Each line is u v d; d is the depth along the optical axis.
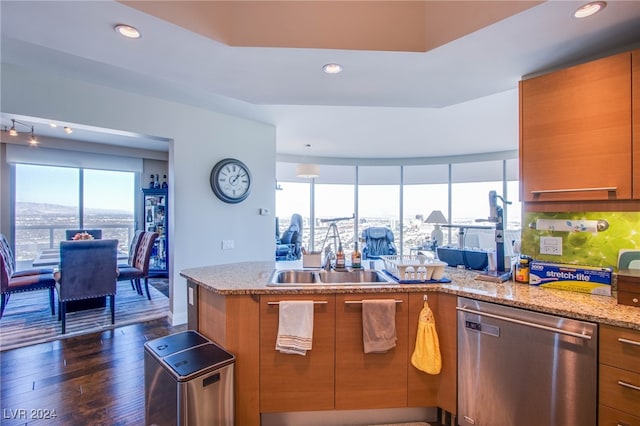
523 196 1.93
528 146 1.90
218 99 3.42
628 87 1.57
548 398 1.51
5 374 2.46
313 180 7.47
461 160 6.79
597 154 1.66
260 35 1.70
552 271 1.86
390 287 1.89
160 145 5.73
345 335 1.88
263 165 4.30
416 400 1.92
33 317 3.73
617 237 1.81
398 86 2.24
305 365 1.87
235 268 2.47
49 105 2.74
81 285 3.33
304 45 1.71
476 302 1.75
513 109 3.73
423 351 1.82
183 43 1.68
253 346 1.85
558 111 1.79
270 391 1.86
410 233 7.39
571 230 1.95
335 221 2.70
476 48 1.71
